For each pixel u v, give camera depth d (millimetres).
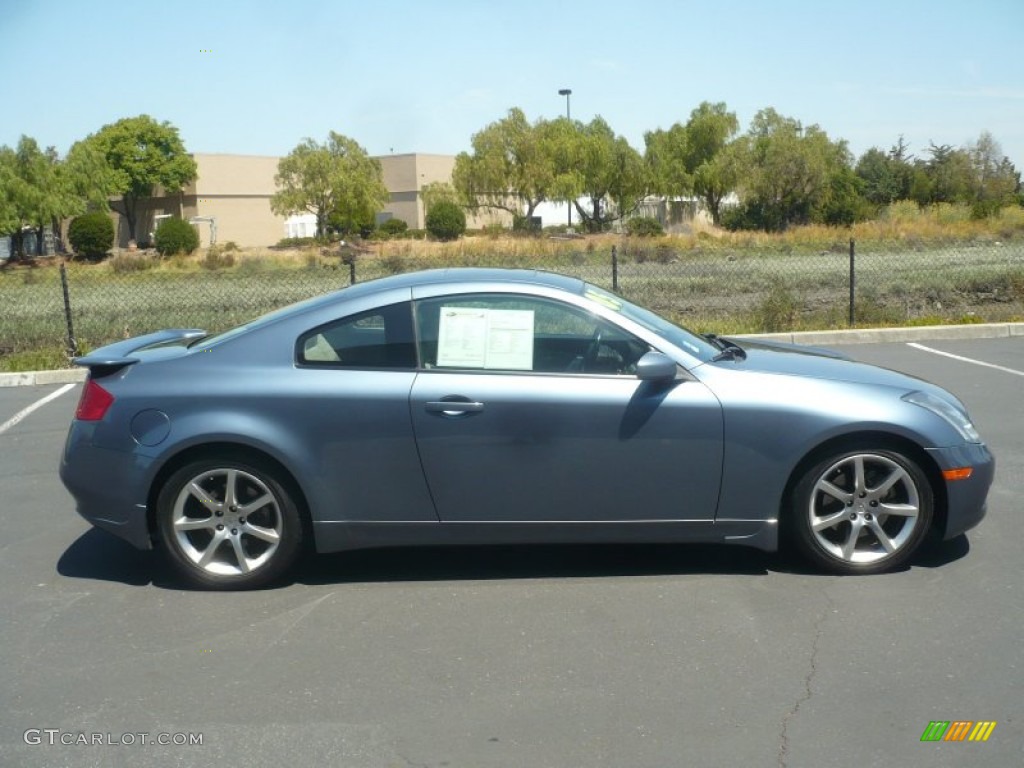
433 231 50062
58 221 51719
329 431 4926
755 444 4902
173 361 5129
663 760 3502
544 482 4945
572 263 29688
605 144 56500
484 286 5117
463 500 4977
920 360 11453
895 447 4996
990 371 10609
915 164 69812
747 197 55406
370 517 5008
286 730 3770
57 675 4262
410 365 5012
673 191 59562
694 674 4117
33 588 5254
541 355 5023
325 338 5082
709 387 4934
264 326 5164
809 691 3951
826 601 4801
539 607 4836
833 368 5254
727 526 5000
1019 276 17891
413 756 3570
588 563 5398
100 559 5684
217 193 65562
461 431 4910
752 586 5012
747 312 15711
